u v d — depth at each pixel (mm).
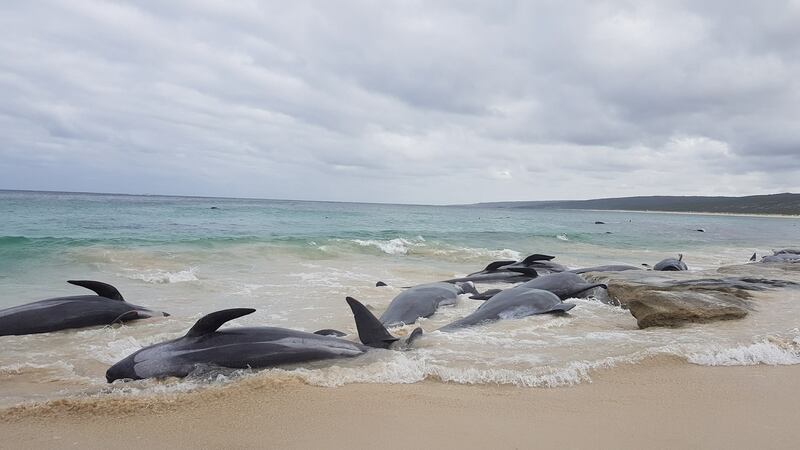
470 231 38500
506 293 10203
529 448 4020
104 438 4223
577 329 8266
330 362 6281
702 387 5336
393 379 5531
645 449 4016
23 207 44312
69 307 8969
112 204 60219
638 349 6551
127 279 13641
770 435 4289
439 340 7262
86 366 6586
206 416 4637
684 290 10031
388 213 76688
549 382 5426
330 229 34375
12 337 8133
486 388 5328
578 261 23312
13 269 14594
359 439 4180
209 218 39594
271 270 16094
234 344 6281
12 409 4703
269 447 4059
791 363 6133
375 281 14406
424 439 4180
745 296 10055
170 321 9164
